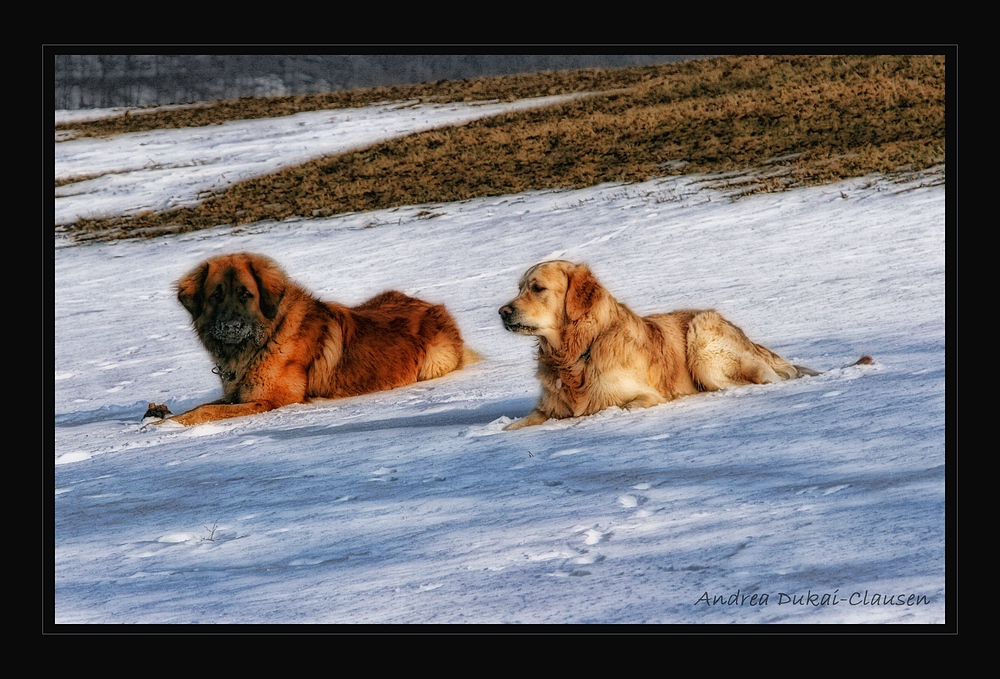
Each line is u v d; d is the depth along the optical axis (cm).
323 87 6400
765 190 3102
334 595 481
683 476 637
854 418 739
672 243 2591
